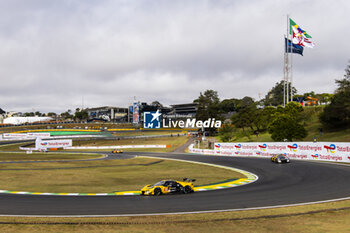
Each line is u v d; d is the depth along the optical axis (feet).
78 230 44.65
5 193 78.18
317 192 72.13
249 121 360.28
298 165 128.47
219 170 131.95
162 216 52.08
